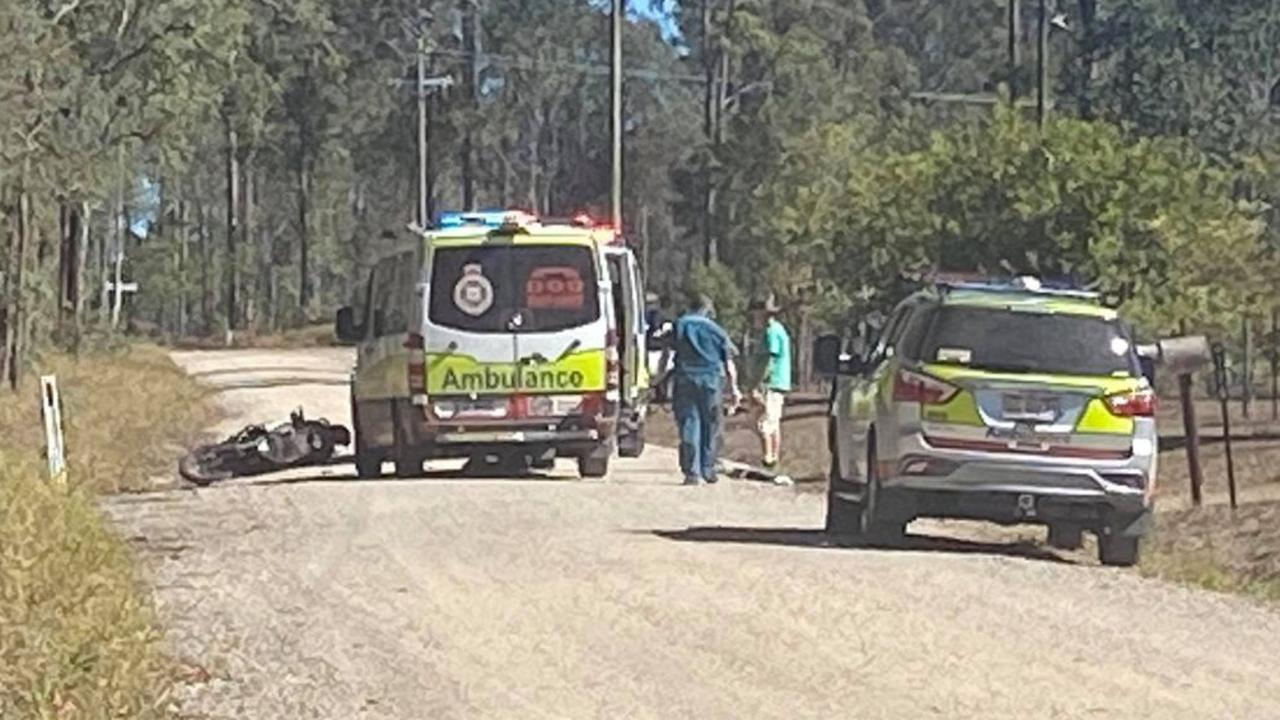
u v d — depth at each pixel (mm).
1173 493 25594
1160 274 30109
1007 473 16688
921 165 31922
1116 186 30297
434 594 14258
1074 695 10859
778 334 26422
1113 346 16938
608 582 14781
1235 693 10992
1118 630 13117
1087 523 17016
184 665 11539
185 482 24922
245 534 17875
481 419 23594
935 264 31500
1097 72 62500
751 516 20000
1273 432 35250
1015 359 16797
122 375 48906
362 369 25547
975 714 10328
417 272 23656
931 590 14664
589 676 11305
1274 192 45969
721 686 11016
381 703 10656
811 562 16062
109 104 44188
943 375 16766
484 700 10703
